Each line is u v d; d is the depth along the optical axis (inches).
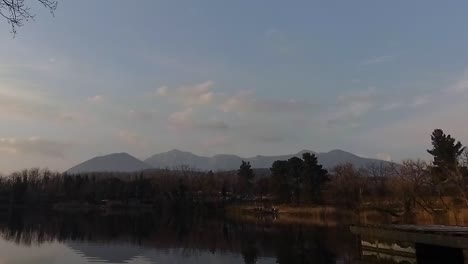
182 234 2314.2
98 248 1710.1
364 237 1428.4
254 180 6023.6
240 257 1483.8
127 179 7278.5
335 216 3767.2
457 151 2701.8
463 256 1020.5
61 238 2084.2
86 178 6811.0
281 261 1387.8
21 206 5969.5
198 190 5807.1
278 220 3464.6
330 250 1601.9
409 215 2719.0
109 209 5684.1
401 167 3316.9
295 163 4680.1
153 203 6018.7
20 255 1513.3
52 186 6407.5
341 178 4156.0
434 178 2664.9
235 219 3698.3
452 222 2332.7
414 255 1171.9
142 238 2103.8
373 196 3622.0
